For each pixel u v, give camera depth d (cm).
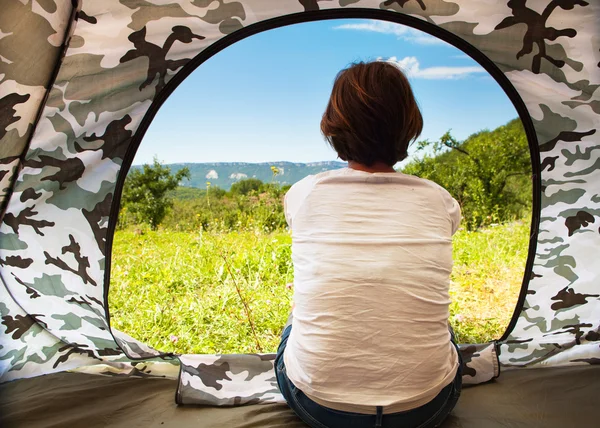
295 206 121
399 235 109
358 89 113
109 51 167
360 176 114
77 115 171
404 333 107
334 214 112
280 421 149
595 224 192
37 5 148
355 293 107
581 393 164
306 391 114
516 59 180
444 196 120
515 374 179
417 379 109
